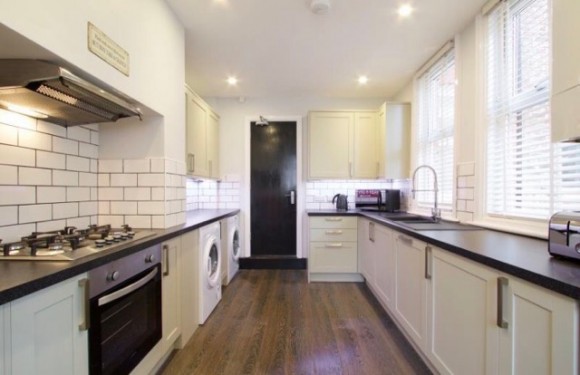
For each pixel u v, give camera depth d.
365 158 3.83
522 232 1.72
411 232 1.93
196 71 3.23
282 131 4.23
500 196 2.07
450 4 2.11
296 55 2.86
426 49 2.76
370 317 2.60
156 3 1.94
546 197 1.69
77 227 1.83
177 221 2.20
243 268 4.15
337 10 2.15
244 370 1.85
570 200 1.54
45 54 1.16
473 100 2.31
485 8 2.12
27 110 1.46
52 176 1.65
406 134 3.54
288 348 2.10
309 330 2.37
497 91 2.10
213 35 2.48
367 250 3.19
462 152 2.44
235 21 2.28
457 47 2.48
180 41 2.29
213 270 2.82
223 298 3.05
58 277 0.98
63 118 1.61
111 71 1.49
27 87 1.21
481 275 1.24
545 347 0.93
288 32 2.44
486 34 2.17
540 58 1.74
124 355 1.37
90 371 1.14
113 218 2.02
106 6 1.45
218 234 2.92
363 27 2.38
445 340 1.54
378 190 3.87
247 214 4.19
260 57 2.90
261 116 4.14
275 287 3.39
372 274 3.00
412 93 3.45
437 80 2.97
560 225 1.14
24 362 0.88
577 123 1.08
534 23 1.78
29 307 0.90
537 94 1.75
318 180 4.08
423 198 3.26
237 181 4.19
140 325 1.53
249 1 2.04
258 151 4.25
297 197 4.20
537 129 1.76
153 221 2.00
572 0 1.10
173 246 1.90
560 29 1.16
